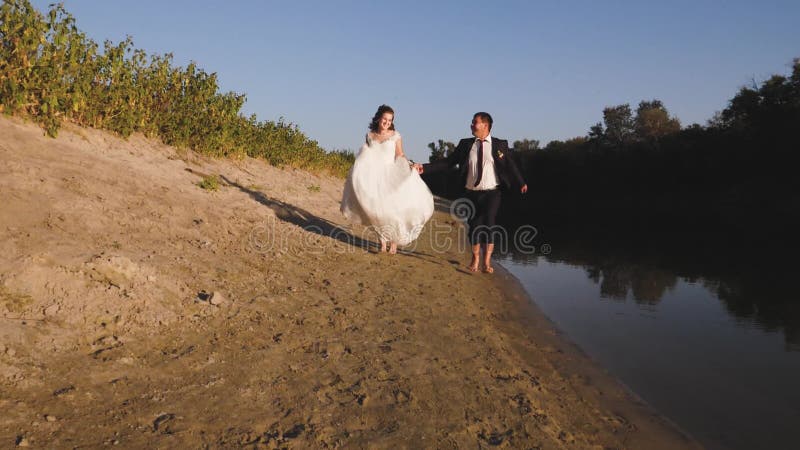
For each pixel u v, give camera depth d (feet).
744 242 41.09
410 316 13.50
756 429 8.89
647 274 23.95
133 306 10.52
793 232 53.06
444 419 8.25
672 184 127.54
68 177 15.66
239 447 6.89
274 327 11.36
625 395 10.14
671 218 84.99
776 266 27.14
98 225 13.56
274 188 31.37
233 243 17.16
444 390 9.31
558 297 18.51
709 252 33.37
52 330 8.94
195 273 13.33
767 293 19.89
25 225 11.75
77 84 21.09
